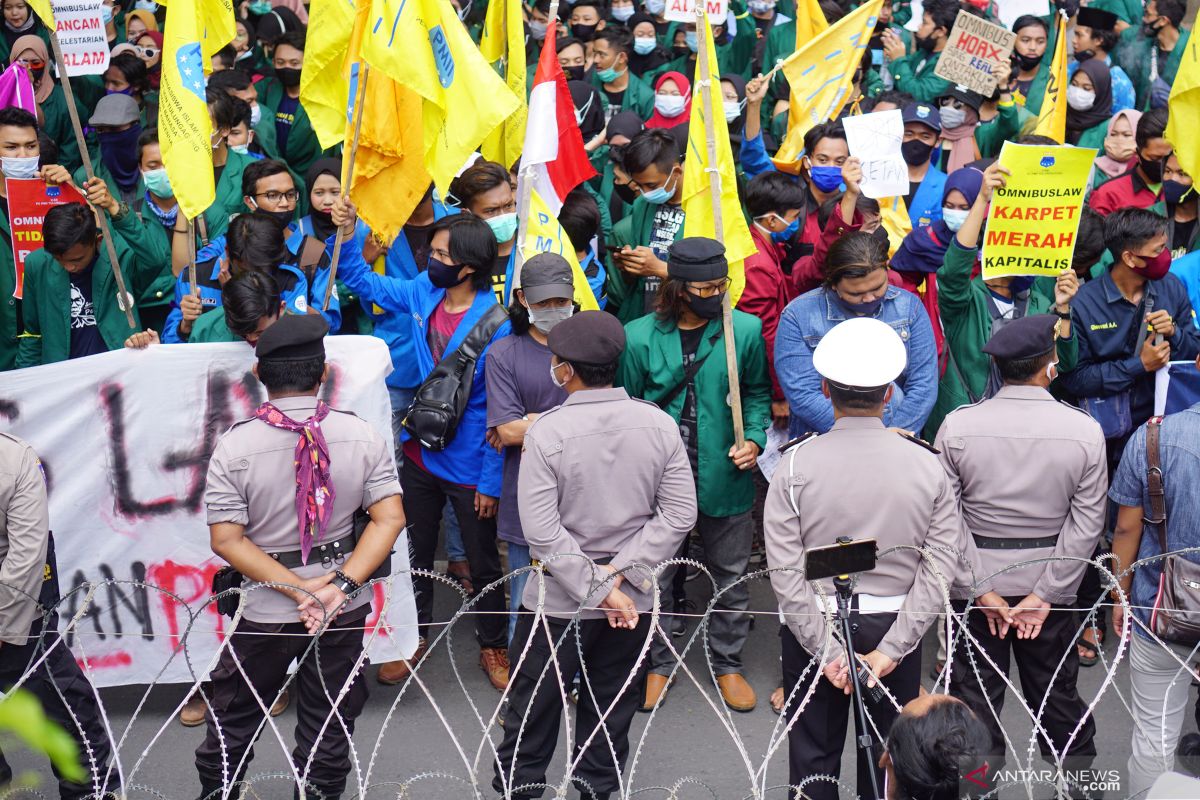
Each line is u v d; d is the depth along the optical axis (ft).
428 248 19.92
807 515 12.07
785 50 33.37
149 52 30.73
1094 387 17.57
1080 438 13.26
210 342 16.70
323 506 12.63
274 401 12.89
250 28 32.19
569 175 17.70
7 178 18.72
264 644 12.77
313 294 17.83
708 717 16.71
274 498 12.62
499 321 16.84
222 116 21.88
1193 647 12.90
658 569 11.62
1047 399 13.57
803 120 23.75
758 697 17.19
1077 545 13.30
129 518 16.17
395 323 18.47
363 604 13.10
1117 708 15.88
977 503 13.61
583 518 13.24
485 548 17.44
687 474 13.53
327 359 16.40
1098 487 13.33
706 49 16.80
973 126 25.32
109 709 16.71
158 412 16.10
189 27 16.24
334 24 18.44
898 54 31.50
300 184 25.95
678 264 15.83
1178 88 17.46
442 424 16.58
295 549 12.82
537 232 17.21
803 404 16.21
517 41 19.51
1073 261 18.16
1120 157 25.17
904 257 18.35
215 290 18.25
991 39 24.11
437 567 21.29
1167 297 17.49
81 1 18.52
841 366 11.96
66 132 27.76
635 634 13.53
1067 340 17.02
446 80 16.11
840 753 12.62
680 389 16.71
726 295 16.06
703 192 17.21
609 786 14.02
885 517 11.90
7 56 29.60
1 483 12.53
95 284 18.56
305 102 18.86
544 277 14.97
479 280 17.08
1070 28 31.45
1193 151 17.57
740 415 16.34
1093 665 17.37
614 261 19.72
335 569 12.92
